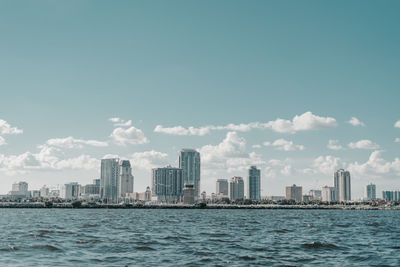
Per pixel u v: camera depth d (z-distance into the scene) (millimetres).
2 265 58562
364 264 62000
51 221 182500
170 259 64562
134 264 60000
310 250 77000
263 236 106062
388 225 170000
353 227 151250
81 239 92688
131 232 115750
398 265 61344
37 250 73000
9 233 109125
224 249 77250
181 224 162875
